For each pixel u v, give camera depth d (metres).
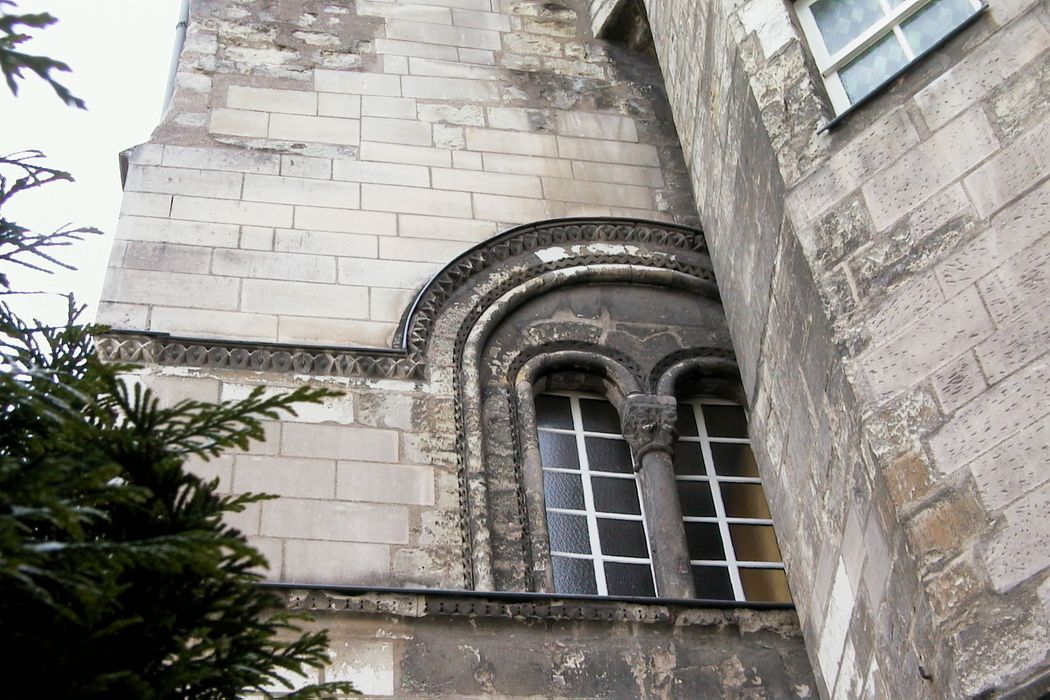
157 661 5.52
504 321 13.89
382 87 15.88
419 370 13.09
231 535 5.68
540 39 16.91
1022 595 8.25
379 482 12.16
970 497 8.73
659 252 14.71
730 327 13.05
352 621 10.86
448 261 14.18
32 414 5.90
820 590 10.86
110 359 12.62
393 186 14.86
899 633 9.31
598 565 12.59
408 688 10.62
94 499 5.42
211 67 15.62
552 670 10.93
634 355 13.90
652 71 16.92
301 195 14.55
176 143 14.73
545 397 13.74
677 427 13.44
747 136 12.16
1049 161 9.23
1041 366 8.75
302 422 12.45
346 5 16.72
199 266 13.67
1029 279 9.05
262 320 13.34
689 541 12.95
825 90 11.46
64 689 5.21
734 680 11.16
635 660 11.12
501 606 11.16
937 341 9.38
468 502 12.19
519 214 14.90
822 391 10.48
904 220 9.97
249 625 5.76
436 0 17.05
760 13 12.22
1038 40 9.68
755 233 12.03
